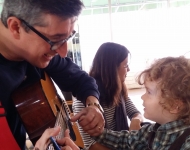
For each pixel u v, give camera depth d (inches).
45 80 46.3
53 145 27.2
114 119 65.2
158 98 38.4
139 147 43.4
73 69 53.3
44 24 32.4
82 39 214.5
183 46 218.4
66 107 52.5
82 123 45.3
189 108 36.8
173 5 212.4
